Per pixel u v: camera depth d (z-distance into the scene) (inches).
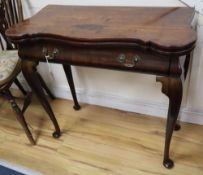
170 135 45.6
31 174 54.0
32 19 48.5
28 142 61.9
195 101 56.6
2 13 58.4
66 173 53.4
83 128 63.9
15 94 80.4
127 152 56.1
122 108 67.5
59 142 60.7
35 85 51.0
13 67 55.5
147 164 53.0
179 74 35.9
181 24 38.3
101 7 50.7
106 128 63.0
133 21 41.8
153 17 42.3
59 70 68.6
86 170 53.6
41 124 66.9
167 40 34.0
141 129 61.3
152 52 35.5
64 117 68.1
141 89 60.9
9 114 72.1
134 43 35.8
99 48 38.8
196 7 44.8
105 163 54.4
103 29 40.1
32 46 44.4
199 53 49.1
